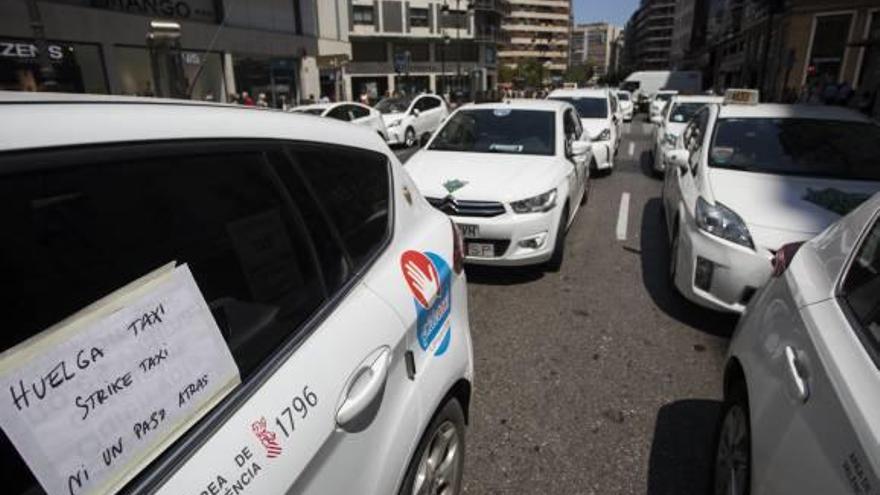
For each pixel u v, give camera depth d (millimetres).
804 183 3838
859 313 1506
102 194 897
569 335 3635
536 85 82438
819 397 1378
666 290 4398
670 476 2352
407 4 53312
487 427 2680
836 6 23641
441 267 2018
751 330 2082
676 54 96438
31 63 14055
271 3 23859
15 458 715
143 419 874
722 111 4930
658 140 9898
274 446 1056
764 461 1534
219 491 934
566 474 2367
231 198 1178
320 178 1553
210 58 20219
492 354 3391
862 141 4262
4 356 712
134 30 16906
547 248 4426
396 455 1458
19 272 772
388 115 15578
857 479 1115
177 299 976
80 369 799
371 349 1398
